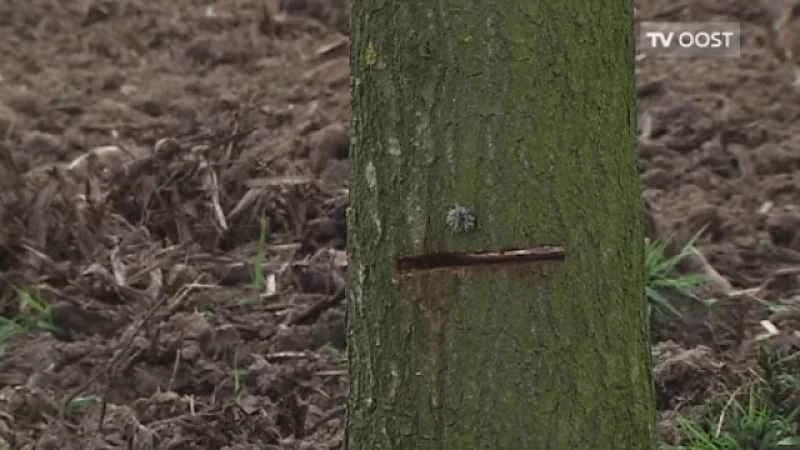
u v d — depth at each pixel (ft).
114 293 27.96
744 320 26.91
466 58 14.32
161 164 32.12
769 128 37.86
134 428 21.63
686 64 43.27
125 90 42.63
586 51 14.58
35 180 33.12
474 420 14.94
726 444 21.30
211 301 27.76
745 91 40.81
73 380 24.76
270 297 28.07
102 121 39.55
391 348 15.15
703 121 38.52
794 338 25.86
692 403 23.38
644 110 39.73
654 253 27.89
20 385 24.75
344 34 47.78
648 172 35.19
